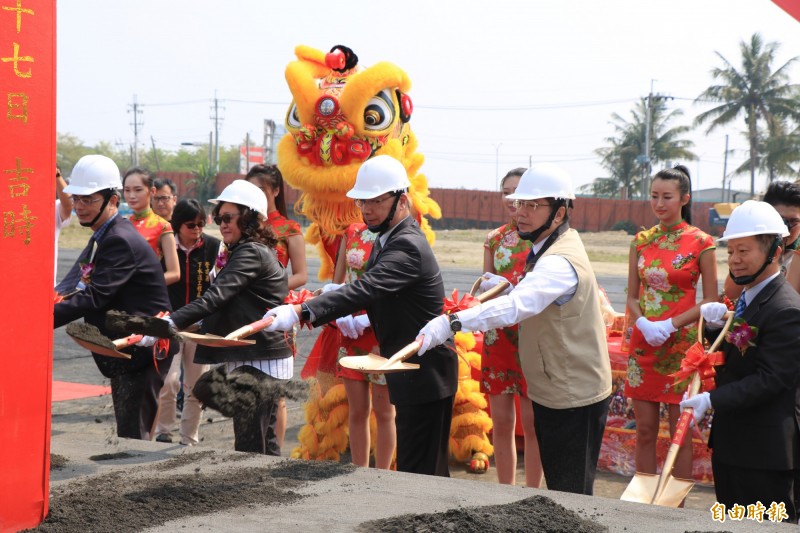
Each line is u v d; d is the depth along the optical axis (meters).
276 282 4.12
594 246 38.47
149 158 84.12
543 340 3.40
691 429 4.51
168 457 3.56
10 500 2.58
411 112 5.46
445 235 42.41
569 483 3.43
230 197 4.03
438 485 3.14
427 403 3.74
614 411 5.40
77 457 3.56
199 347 4.11
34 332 2.64
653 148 56.12
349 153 5.22
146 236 5.84
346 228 5.35
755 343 3.19
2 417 2.54
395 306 3.70
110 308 4.32
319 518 2.73
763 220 3.21
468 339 5.30
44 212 2.65
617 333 5.86
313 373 5.28
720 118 49.06
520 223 3.47
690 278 4.47
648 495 3.28
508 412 4.52
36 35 2.60
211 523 2.68
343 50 5.48
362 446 4.82
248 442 4.09
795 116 48.34
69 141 82.06
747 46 48.62
